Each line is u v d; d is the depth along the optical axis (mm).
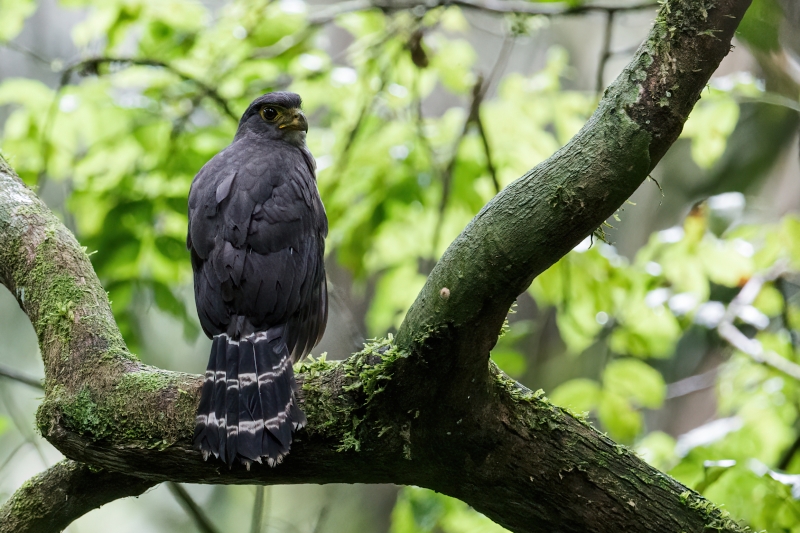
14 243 7320
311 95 11828
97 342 6516
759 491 8156
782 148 14914
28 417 18594
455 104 18562
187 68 11500
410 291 11531
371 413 5809
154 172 10977
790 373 9953
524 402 5914
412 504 9648
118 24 11172
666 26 5090
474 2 10914
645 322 10758
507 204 5344
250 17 11188
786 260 10781
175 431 5914
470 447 5867
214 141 11203
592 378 16766
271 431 5699
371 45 11211
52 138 11250
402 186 10945
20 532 6676
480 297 5371
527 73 19656
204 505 19078
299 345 7316
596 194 5172
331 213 11172
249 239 6934
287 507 18391
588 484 5887
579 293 10523
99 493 6629
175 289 10875
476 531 9320
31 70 20641
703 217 10453
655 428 16234
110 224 10477
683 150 16641
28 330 20359
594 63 19547
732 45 5168
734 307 10680
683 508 5891
